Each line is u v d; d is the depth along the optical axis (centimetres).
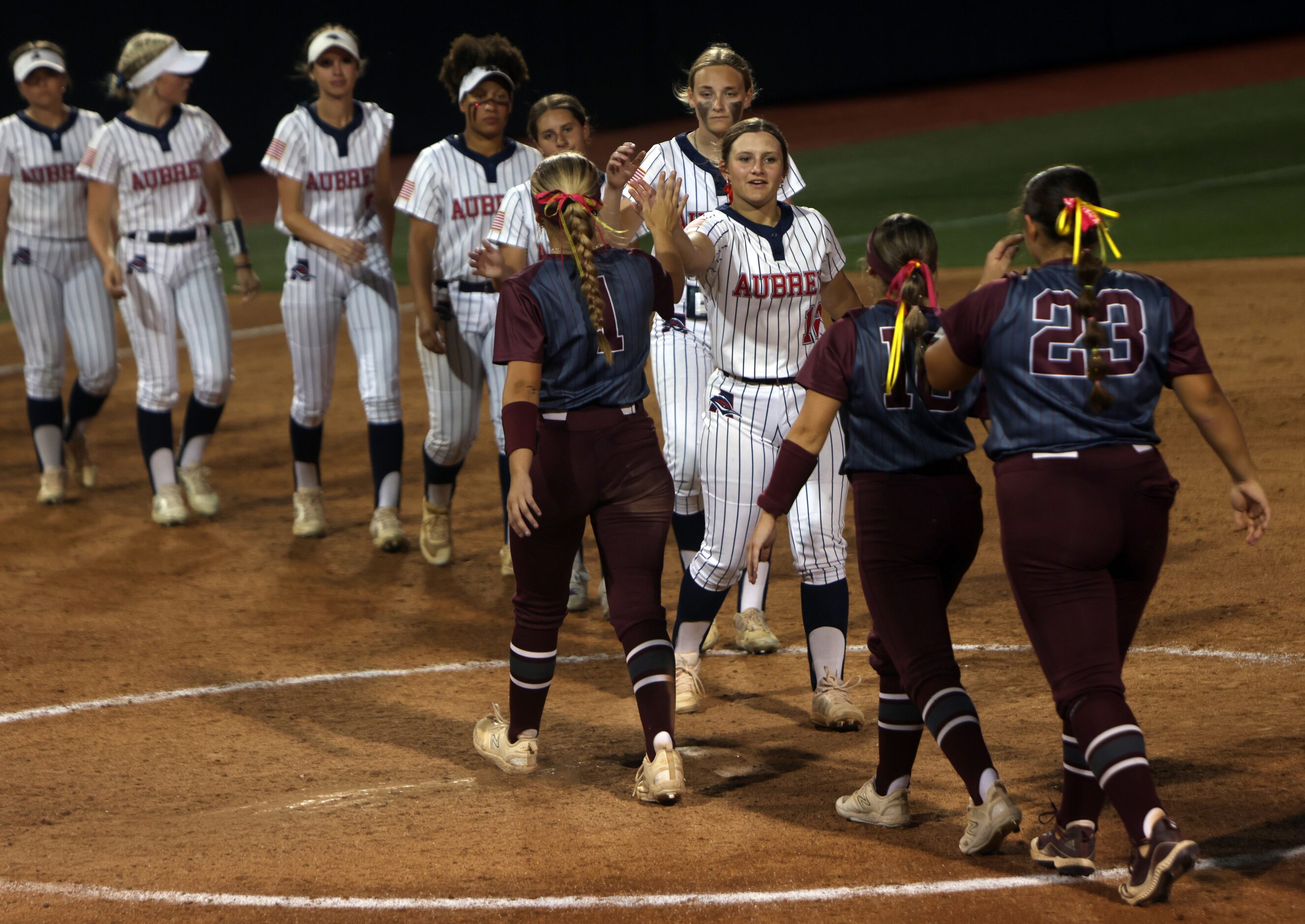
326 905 1297
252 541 2850
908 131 9662
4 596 2498
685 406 2008
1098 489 1211
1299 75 10056
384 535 2722
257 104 10275
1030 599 1238
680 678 1883
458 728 1847
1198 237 5991
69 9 9638
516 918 1261
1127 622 1283
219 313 2891
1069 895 1283
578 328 1484
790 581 2505
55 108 2986
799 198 7775
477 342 2459
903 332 1320
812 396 1361
